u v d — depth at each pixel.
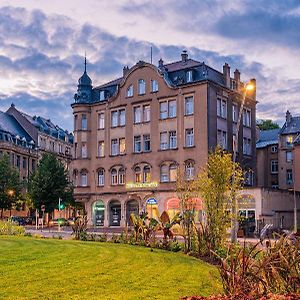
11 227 39.34
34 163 103.06
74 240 31.95
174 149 57.03
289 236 10.52
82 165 65.06
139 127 60.56
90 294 12.28
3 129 95.50
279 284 8.93
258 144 86.75
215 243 22.84
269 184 84.31
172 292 12.71
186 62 61.84
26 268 16.62
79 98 66.06
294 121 83.12
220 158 24.27
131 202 60.88
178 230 34.91
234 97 60.88
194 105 56.00
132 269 17.00
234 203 24.08
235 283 8.74
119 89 62.81
